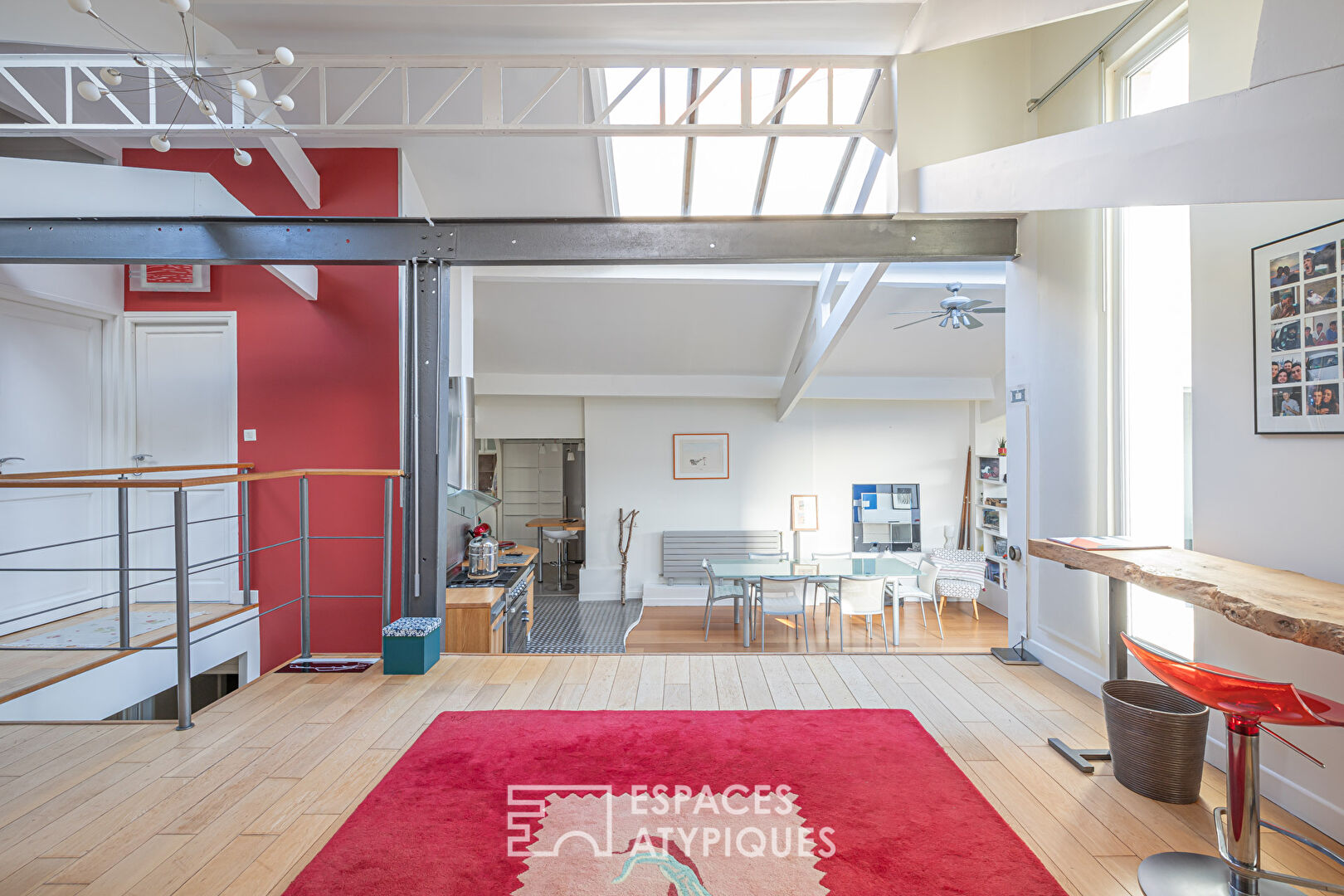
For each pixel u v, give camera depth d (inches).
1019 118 147.6
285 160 175.3
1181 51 115.3
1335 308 82.2
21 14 119.6
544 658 154.6
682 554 378.9
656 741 110.4
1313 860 79.7
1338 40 60.1
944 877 75.7
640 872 76.7
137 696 155.7
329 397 197.6
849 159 215.3
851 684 136.9
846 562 323.3
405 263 151.8
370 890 73.7
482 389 347.3
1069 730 114.9
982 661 151.7
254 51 139.7
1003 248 153.8
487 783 96.9
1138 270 124.3
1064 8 101.5
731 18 131.3
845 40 139.3
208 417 199.3
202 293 197.8
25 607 172.9
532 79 167.6
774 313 297.9
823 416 387.2
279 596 197.6
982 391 358.9
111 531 196.5
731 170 221.0
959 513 390.6
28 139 184.9
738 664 149.9
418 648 143.6
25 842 83.4
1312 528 85.9
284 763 103.7
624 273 261.9
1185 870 75.8
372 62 138.1
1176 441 118.1
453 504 221.3
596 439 380.8
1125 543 109.0
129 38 128.3
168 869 78.1
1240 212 97.3
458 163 203.8
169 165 194.7
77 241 147.4
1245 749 70.9
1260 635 94.0
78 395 189.0
